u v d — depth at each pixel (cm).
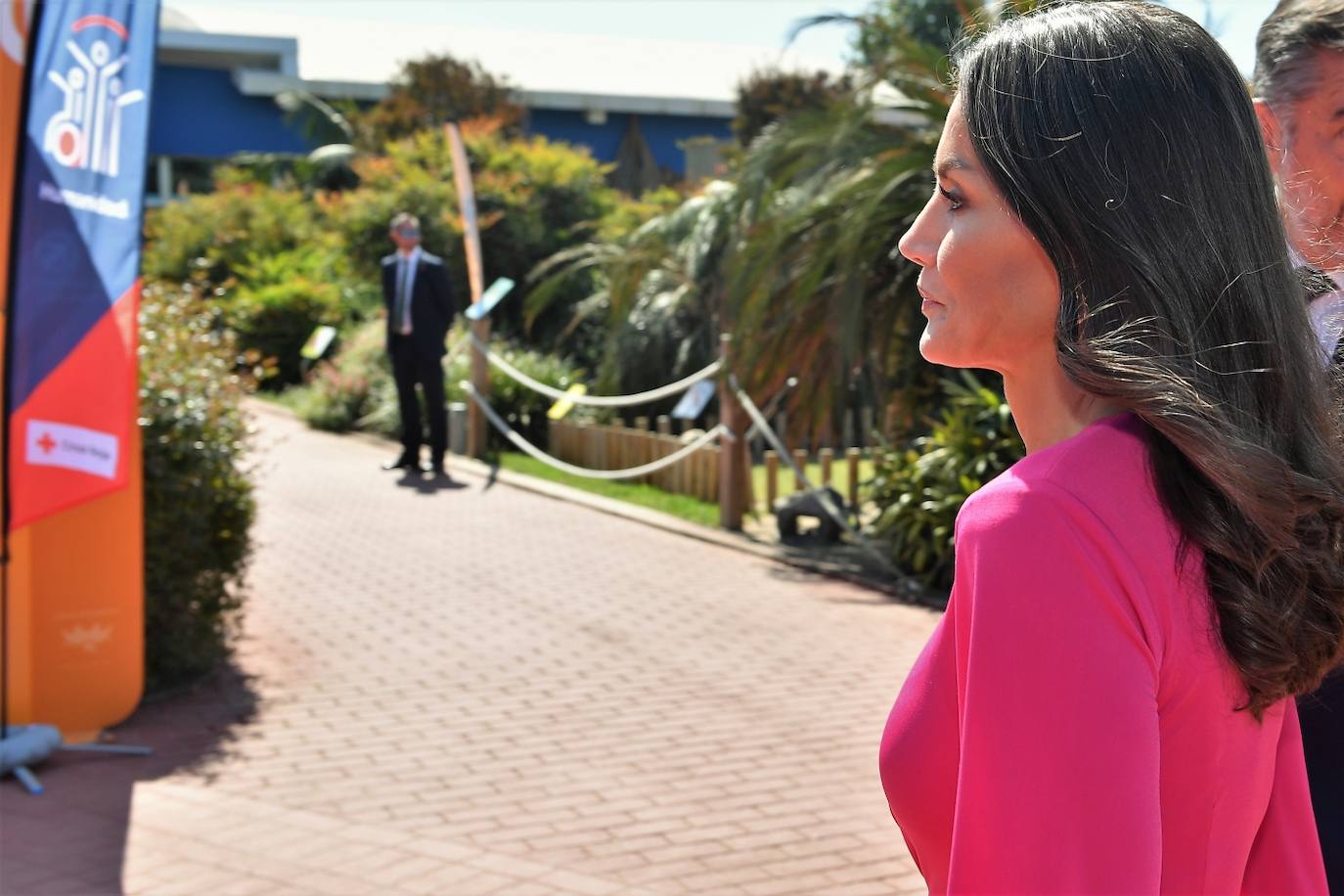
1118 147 90
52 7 448
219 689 568
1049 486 88
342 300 1814
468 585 760
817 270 766
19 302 452
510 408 1288
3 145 457
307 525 930
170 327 589
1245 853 98
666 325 1316
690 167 2405
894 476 770
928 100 791
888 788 100
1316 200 151
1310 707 134
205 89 2795
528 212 1709
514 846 405
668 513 969
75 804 437
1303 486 89
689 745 498
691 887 376
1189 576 89
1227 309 92
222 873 384
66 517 497
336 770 473
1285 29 155
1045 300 94
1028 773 84
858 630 665
